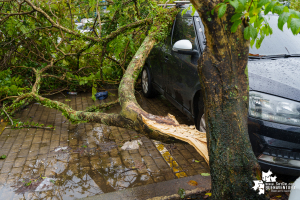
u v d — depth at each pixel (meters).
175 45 3.43
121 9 4.19
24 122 4.28
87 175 2.77
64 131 3.97
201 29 3.52
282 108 2.18
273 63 2.88
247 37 1.41
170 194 2.37
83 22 5.38
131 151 3.31
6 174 2.79
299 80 2.39
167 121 2.07
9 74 4.93
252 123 2.26
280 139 2.15
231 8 1.44
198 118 3.20
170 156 3.17
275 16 3.75
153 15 3.87
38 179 2.69
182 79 3.62
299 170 2.15
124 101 2.36
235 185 1.52
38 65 5.70
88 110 4.42
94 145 3.49
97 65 5.54
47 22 5.03
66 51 5.51
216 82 1.55
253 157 1.56
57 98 5.66
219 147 1.56
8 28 4.48
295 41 3.42
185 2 3.84
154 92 5.39
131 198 2.32
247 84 1.60
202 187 2.46
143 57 3.21
